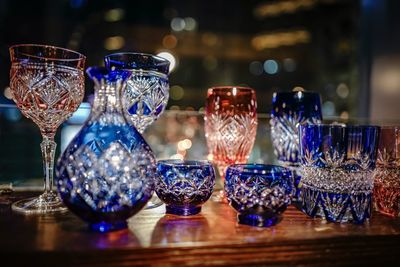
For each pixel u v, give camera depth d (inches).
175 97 159.0
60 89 25.5
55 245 19.3
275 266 21.2
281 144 32.5
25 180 37.6
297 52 163.2
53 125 27.2
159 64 28.2
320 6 132.0
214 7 162.4
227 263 20.5
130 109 28.1
